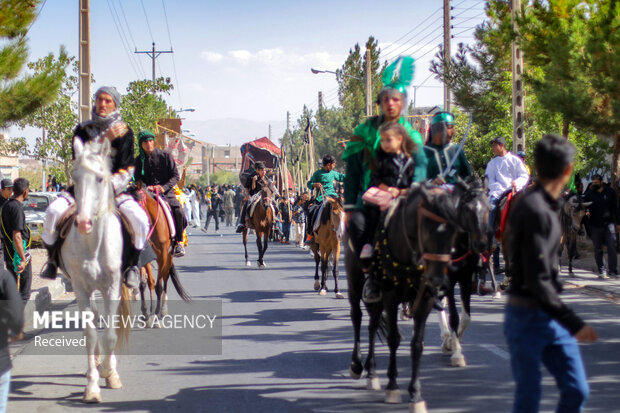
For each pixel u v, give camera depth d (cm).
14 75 1397
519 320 423
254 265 1956
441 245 567
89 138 774
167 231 1008
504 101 2442
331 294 1365
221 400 661
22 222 1111
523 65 2080
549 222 410
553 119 2206
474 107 2594
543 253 406
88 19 1819
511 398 652
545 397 652
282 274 1719
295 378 737
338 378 735
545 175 420
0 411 487
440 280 568
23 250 1112
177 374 759
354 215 667
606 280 1457
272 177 2856
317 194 1424
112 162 764
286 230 2836
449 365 780
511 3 1822
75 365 813
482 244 646
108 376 710
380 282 641
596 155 2420
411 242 588
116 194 754
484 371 751
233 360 820
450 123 763
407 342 916
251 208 1873
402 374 750
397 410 620
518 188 1129
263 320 1080
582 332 399
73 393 694
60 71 1460
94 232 680
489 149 2541
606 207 1493
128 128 771
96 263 689
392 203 623
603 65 1462
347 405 638
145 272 1052
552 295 404
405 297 626
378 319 684
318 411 621
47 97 1432
